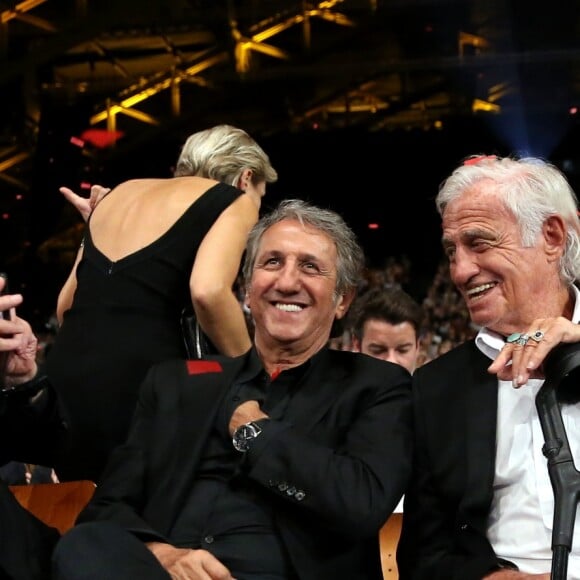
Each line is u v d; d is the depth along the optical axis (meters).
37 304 8.84
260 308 2.24
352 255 2.30
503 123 10.32
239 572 2.04
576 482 1.66
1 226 9.62
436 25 10.11
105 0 10.23
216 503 2.10
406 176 10.75
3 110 10.03
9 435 2.14
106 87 10.27
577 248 2.13
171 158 10.49
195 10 10.24
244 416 2.09
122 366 2.51
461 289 2.15
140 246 2.61
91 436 2.51
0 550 1.97
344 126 10.83
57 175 9.23
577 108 10.02
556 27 9.76
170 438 2.17
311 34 10.45
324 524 2.01
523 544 2.05
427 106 10.66
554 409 1.78
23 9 10.16
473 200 2.12
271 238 2.26
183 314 2.63
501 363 1.88
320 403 2.18
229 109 10.80
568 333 1.87
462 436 2.12
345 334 4.39
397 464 2.07
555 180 2.14
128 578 1.79
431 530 2.12
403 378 2.24
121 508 2.09
